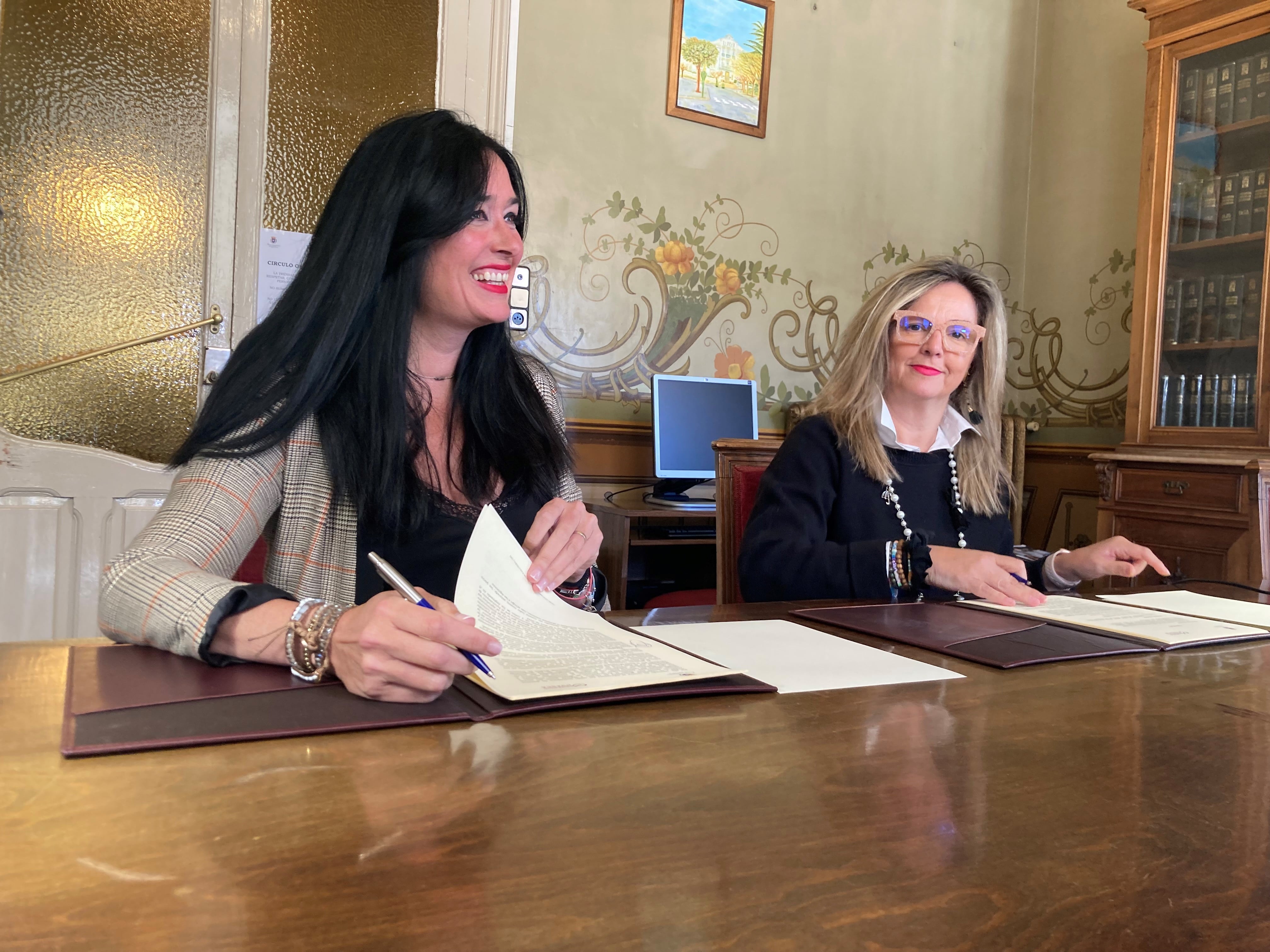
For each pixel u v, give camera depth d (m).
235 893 0.38
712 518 3.57
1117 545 1.44
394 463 1.11
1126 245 4.05
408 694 0.66
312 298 1.08
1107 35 4.17
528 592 0.91
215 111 2.65
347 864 0.41
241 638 0.73
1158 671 0.90
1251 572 2.96
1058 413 4.32
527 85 3.44
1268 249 3.14
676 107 3.71
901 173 4.22
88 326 2.58
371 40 2.82
